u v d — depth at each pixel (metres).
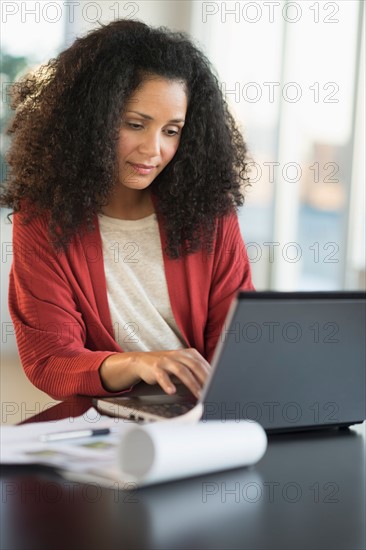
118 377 1.76
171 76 2.10
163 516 1.10
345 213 5.65
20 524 1.05
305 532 1.07
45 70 2.32
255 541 1.03
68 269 2.12
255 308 1.39
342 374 1.57
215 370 1.39
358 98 5.51
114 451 1.30
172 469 1.19
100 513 1.10
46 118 2.18
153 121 2.08
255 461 1.33
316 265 5.84
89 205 2.13
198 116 2.27
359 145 5.54
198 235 2.26
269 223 6.09
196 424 1.28
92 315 2.13
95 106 2.09
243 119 6.13
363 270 5.59
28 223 2.14
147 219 2.26
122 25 2.15
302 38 5.84
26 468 1.28
